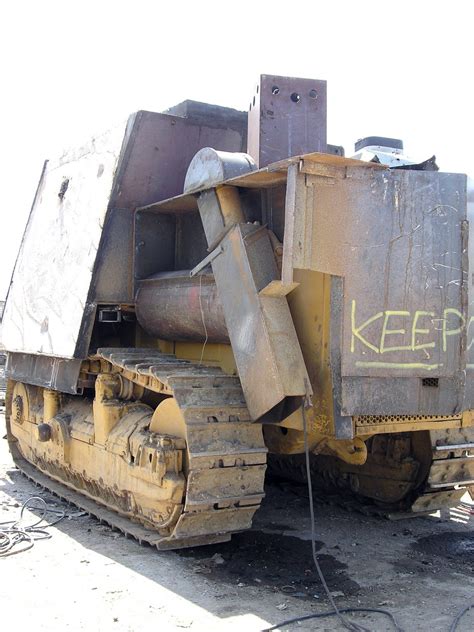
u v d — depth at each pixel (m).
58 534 6.23
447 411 5.22
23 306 8.49
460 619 4.62
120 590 4.93
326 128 5.98
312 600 4.90
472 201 5.41
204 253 6.80
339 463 7.50
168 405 5.80
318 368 5.22
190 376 5.49
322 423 5.22
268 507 7.50
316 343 5.24
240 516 5.43
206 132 7.22
